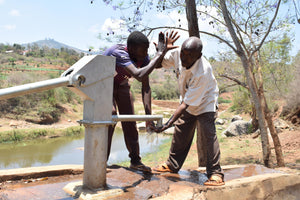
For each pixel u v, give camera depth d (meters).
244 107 16.09
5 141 17.08
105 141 2.46
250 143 13.62
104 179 2.50
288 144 11.92
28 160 12.36
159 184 3.00
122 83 3.62
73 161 12.27
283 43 7.98
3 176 2.89
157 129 3.01
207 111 3.26
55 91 25.58
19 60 83.06
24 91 1.96
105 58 2.38
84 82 2.23
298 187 3.59
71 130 20.23
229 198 2.89
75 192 2.49
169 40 2.99
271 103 17.12
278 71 9.06
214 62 9.10
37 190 2.65
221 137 16.17
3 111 21.47
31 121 21.81
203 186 2.85
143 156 12.20
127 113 3.74
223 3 7.05
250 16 7.83
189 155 12.07
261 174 3.59
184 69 3.29
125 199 2.44
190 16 5.87
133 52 3.27
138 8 6.38
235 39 7.27
